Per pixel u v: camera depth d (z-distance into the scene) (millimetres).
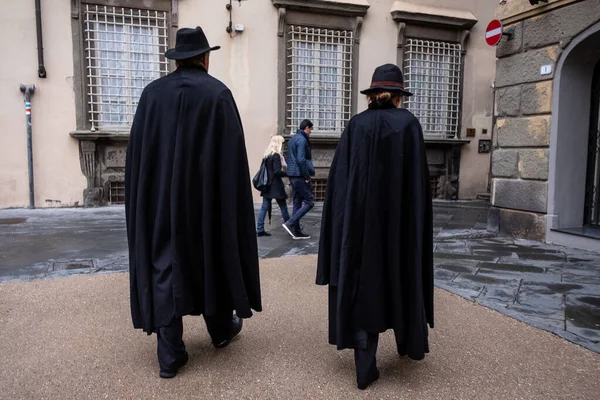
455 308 3773
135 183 2613
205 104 2555
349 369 2775
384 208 2461
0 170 8461
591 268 5012
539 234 6473
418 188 2436
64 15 8523
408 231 2467
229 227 2600
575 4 5828
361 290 2439
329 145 10469
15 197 8602
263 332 3320
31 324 3387
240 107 9656
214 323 2910
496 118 7062
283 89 9883
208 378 2648
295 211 6629
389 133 2453
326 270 2617
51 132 8672
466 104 11484
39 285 4273
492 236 6895
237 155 2619
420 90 11109
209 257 2578
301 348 3062
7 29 8258
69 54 8625
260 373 2717
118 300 3904
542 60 6316
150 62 9164
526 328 3355
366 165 2445
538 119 6410
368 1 10336
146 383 2582
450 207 10188
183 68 2666
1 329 3291
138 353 2951
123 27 8930
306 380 2643
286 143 9961
